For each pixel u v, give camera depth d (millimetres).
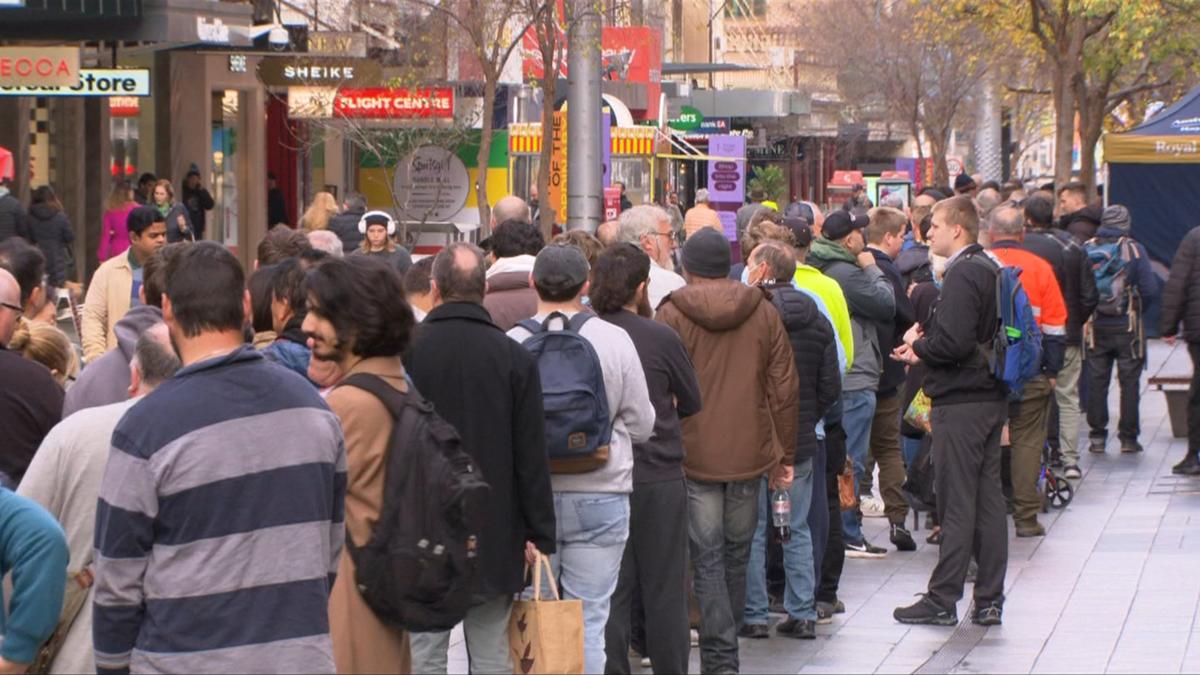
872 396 34594
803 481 28031
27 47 50562
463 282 20125
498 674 20266
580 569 21984
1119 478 45594
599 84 48500
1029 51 100375
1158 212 81438
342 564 16641
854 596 31906
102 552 14156
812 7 182500
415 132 74938
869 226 37219
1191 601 30719
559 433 21391
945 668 26203
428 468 16422
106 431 17547
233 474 14258
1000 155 178625
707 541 25281
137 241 32625
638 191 89000
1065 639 27984
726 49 193125
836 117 180750
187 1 55938
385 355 16891
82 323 33000
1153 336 83188
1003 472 39281
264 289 21156
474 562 16594
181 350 14766
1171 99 134125
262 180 87500
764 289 26203
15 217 53688
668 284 28938
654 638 23672
